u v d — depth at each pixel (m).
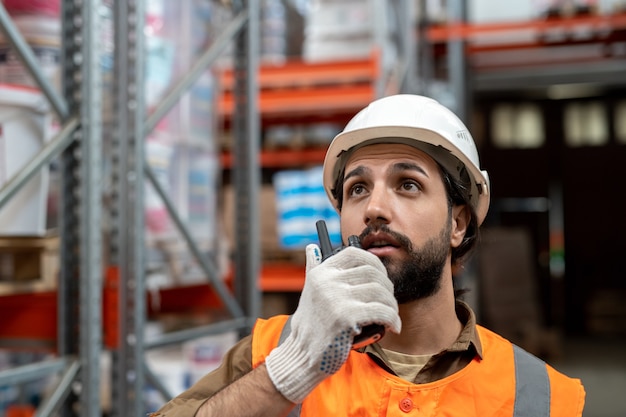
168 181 2.50
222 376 1.42
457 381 1.31
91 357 1.87
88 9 1.87
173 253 2.43
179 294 2.88
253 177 2.84
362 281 1.09
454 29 5.89
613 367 6.79
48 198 2.03
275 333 1.45
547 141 9.33
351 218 1.31
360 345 1.11
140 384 2.00
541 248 9.35
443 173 1.33
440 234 1.30
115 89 2.04
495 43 6.62
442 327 1.36
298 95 4.38
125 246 2.02
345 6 4.37
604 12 6.07
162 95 2.45
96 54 1.89
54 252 2.04
